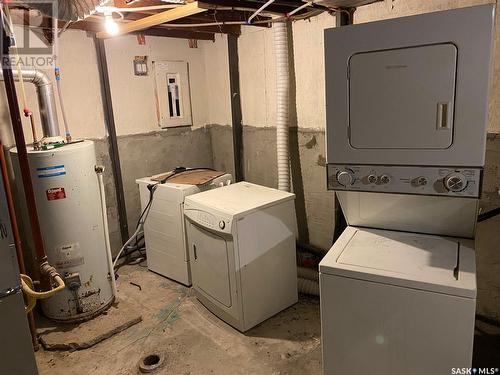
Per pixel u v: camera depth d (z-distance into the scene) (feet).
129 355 7.30
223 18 8.86
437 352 4.75
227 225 7.29
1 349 4.02
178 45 11.53
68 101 9.60
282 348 7.30
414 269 4.91
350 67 4.92
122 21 8.45
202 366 6.91
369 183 5.14
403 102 4.72
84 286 8.13
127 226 11.16
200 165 12.68
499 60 6.21
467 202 5.08
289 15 8.32
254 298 7.86
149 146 11.34
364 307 5.06
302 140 9.73
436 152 4.67
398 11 7.29
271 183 10.94
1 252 3.88
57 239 7.73
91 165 8.05
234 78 11.11
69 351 7.47
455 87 4.42
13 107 6.51
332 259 5.32
